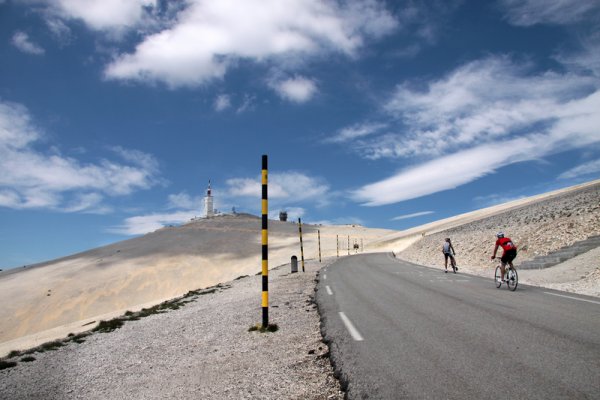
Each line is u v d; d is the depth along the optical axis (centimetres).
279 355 724
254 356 732
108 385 654
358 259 4316
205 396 554
